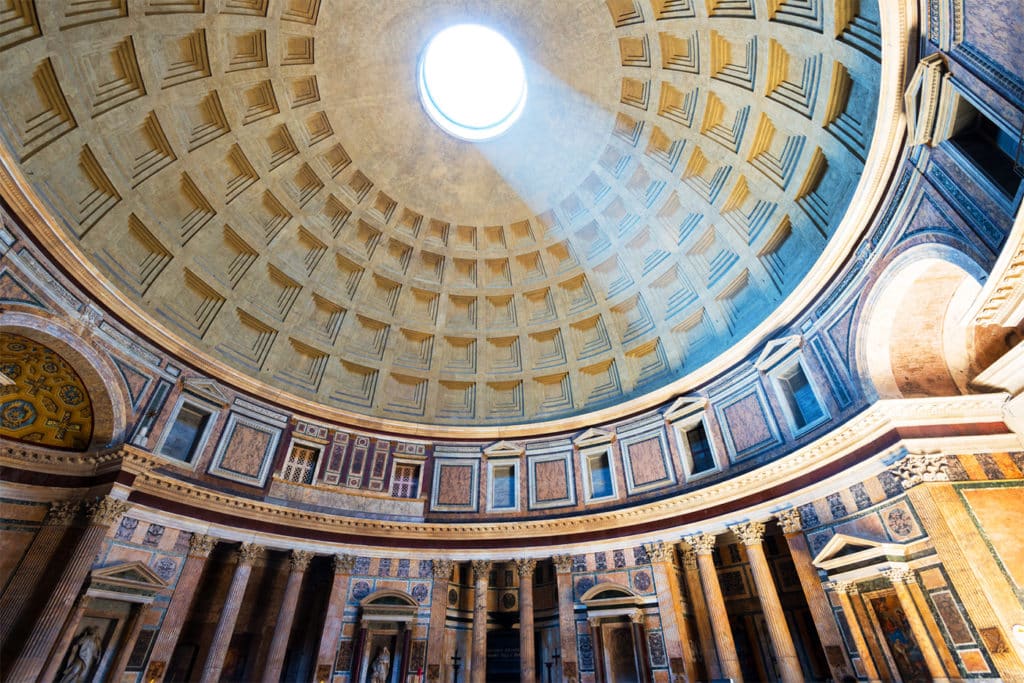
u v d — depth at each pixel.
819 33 14.77
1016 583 11.35
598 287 26.25
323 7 19.62
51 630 13.80
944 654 11.73
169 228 20.22
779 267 19.83
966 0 8.87
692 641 18.94
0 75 14.01
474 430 25.59
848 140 15.73
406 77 22.64
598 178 24.77
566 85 22.73
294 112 21.67
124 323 18.08
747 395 19.39
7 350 15.50
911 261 13.08
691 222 22.84
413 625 20.56
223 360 21.78
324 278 24.97
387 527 22.14
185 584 17.36
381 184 24.91
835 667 13.94
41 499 15.98
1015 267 8.40
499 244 27.20
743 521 17.80
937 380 14.41
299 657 20.69
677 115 21.14
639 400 23.16
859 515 14.41
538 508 23.34
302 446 22.89
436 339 27.22
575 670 19.17
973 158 10.30
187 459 19.34
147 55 17.30
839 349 15.88
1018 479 12.58
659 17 19.03
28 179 15.46
